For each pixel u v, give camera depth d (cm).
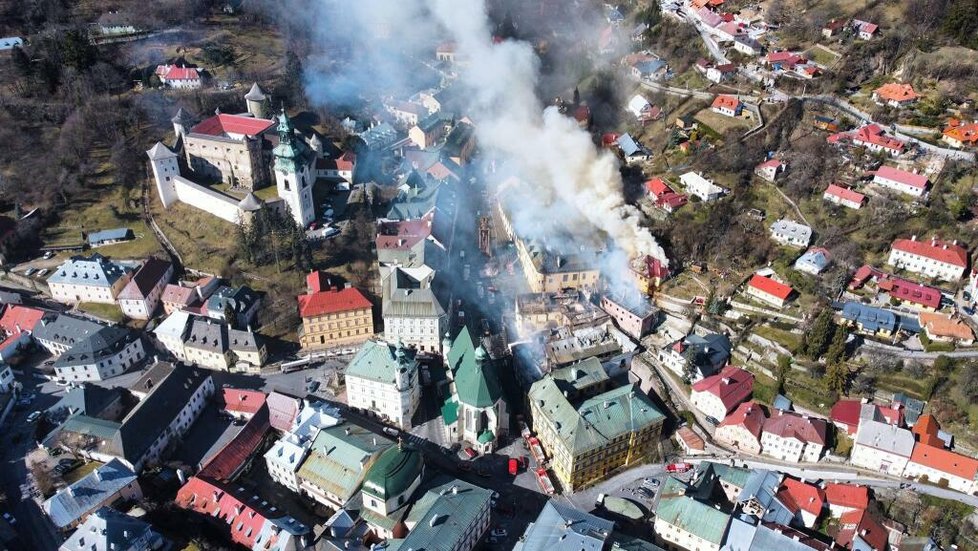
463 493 15100
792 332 19025
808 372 17962
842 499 15588
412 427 18362
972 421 16212
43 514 15288
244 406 18225
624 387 17612
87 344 18900
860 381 17350
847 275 19750
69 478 15888
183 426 17738
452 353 19238
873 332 18350
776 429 16762
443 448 17750
